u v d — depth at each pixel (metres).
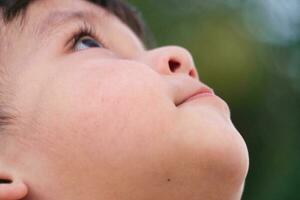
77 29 1.50
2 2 1.54
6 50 1.46
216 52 4.66
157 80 1.31
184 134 1.24
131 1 4.77
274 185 4.24
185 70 1.46
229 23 4.87
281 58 4.87
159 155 1.24
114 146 1.26
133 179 1.25
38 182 1.32
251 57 4.71
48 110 1.33
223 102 1.36
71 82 1.34
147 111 1.26
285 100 4.72
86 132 1.28
